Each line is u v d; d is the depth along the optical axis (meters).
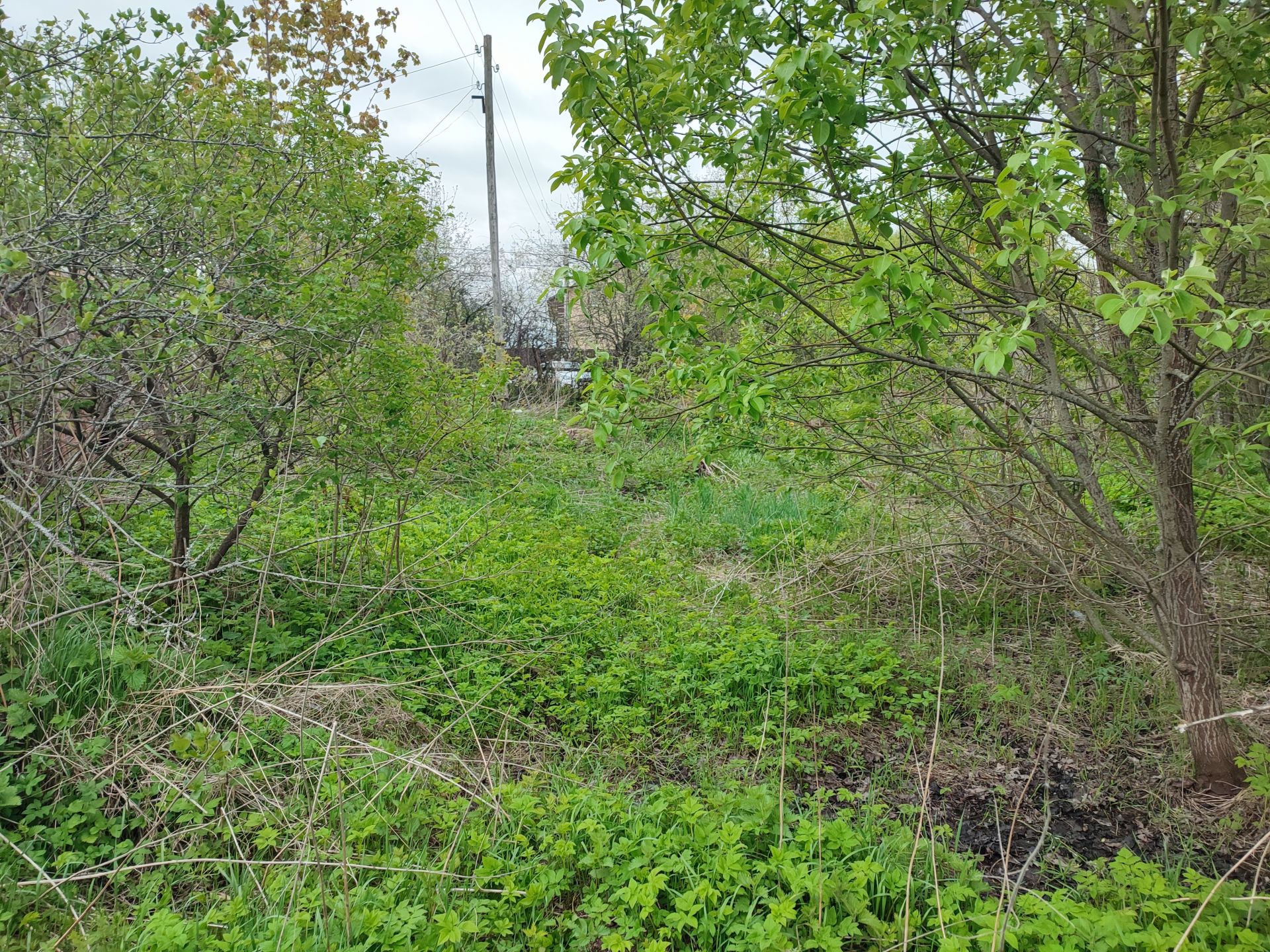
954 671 4.68
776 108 2.88
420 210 5.32
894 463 4.13
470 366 15.27
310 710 3.69
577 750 3.87
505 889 2.69
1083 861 3.18
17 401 3.46
